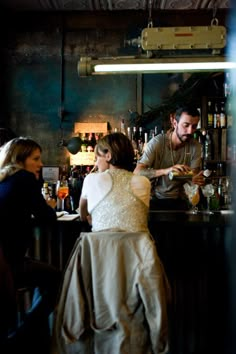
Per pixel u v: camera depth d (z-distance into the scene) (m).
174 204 3.13
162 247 2.39
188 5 4.81
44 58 5.14
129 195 1.86
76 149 4.75
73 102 5.14
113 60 2.57
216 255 2.37
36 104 5.14
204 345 2.40
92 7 4.93
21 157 2.14
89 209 1.91
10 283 1.73
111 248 1.72
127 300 1.72
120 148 1.92
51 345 1.82
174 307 2.41
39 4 4.84
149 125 4.91
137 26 5.04
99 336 1.73
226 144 4.58
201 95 4.60
